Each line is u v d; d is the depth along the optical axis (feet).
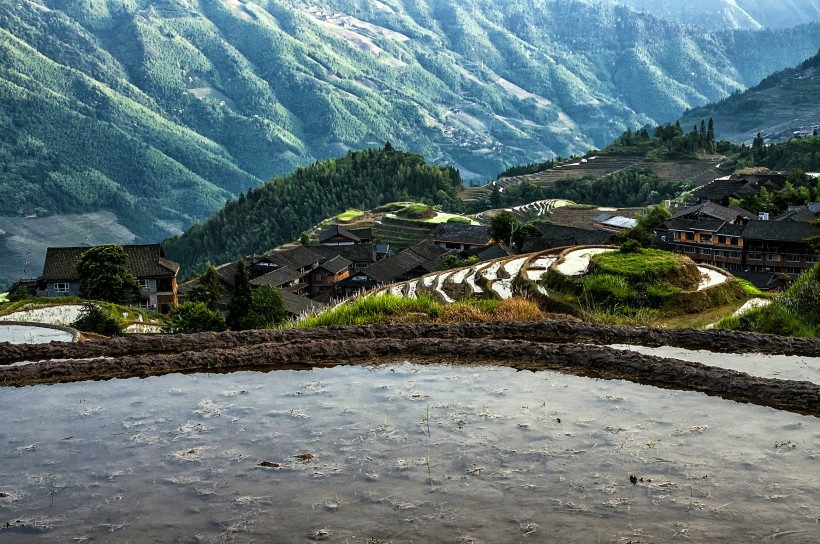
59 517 24.86
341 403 35.53
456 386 37.83
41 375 40.24
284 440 30.99
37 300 174.60
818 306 63.57
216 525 23.99
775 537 22.26
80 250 276.62
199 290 268.00
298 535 23.16
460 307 63.46
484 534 22.89
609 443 29.94
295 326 62.03
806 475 26.55
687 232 327.26
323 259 405.39
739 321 65.10
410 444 30.25
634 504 24.62
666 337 46.93
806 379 39.17
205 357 42.19
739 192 438.40
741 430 31.12
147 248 282.36
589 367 40.50
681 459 28.17
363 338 47.39
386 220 563.89
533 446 29.73
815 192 401.70
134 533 23.66
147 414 34.55
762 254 305.12
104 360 41.27
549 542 22.29
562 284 97.30
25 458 29.73
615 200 642.63
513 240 363.76
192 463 28.89
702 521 23.34
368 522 23.86
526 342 43.34
